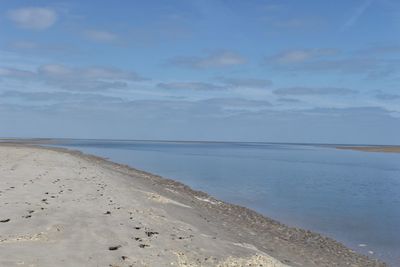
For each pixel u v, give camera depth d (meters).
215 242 12.70
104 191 19.45
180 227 13.89
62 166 31.98
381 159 87.25
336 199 29.64
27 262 8.65
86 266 8.86
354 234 19.14
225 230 16.05
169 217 15.48
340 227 20.53
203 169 53.19
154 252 10.43
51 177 23.28
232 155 100.00
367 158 91.94
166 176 42.75
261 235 16.91
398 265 14.73
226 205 24.59
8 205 14.24
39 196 16.50
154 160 70.31
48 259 8.99
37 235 10.80
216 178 42.06
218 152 121.00
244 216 21.33
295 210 24.94
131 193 20.19
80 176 25.14
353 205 27.09
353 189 35.56
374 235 19.02
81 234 11.21
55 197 16.59
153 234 12.12
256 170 53.53
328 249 16.20
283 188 35.25
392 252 16.33
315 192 33.19
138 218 13.94
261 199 28.92
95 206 15.30
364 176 47.03
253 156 96.94
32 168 27.94
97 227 12.08
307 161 77.50
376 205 27.20
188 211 18.67
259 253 12.41
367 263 14.73
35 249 9.60
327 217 22.97
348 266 14.10
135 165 56.22
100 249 10.09
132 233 11.88
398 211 25.05
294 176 46.00
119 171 37.59
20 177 22.28
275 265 11.34
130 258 9.70
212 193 31.02
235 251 11.98
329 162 74.50
